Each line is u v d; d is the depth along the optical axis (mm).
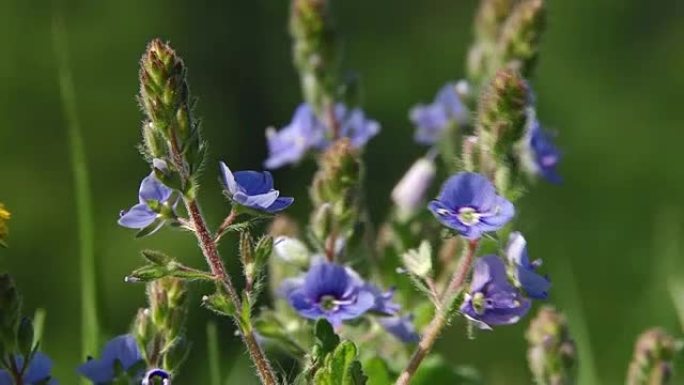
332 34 496
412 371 393
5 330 379
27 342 380
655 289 548
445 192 388
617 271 1902
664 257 548
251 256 383
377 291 419
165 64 378
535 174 464
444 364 457
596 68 2600
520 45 483
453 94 498
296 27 497
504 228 407
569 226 2145
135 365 395
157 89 377
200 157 379
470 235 383
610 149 2438
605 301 1742
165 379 386
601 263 1967
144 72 378
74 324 2512
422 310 451
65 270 2650
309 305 412
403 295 464
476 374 461
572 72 2592
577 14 2631
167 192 381
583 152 2443
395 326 426
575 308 502
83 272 458
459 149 493
